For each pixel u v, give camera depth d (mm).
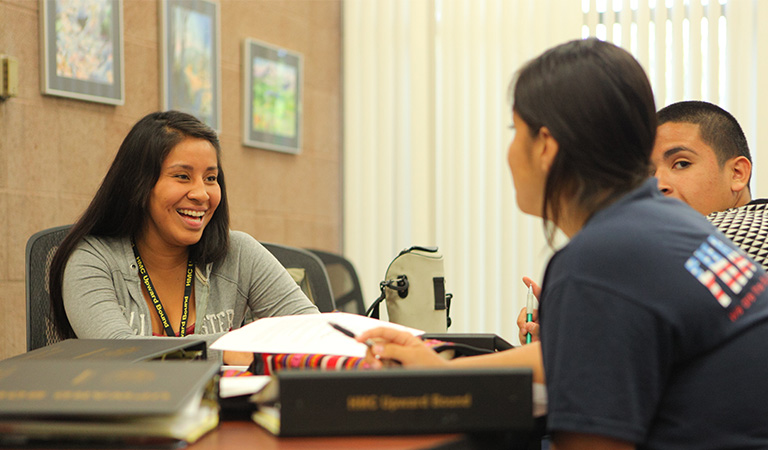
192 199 1816
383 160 4422
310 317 1259
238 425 885
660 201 908
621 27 4016
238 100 3770
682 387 835
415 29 4352
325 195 4406
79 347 1072
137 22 3188
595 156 877
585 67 890
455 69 4297
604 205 876
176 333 1835
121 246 1863
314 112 4312
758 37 3838
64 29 2812
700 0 3926
